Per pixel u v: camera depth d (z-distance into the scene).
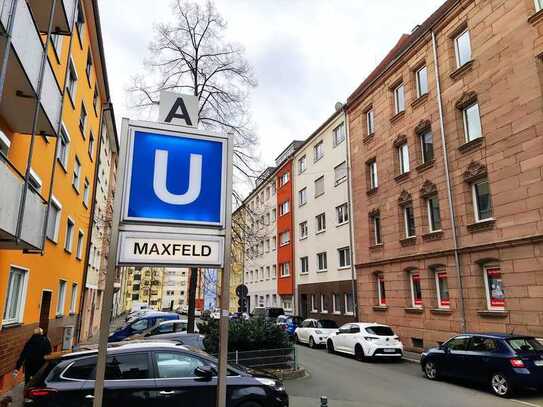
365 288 22.95
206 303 38.44
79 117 17.89
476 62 16.08
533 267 13.11
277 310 32.06
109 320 3.44
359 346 16.25
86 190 21.77
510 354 10.18
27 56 7.84
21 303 11.67
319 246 30.36
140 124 3.92
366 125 24.55
